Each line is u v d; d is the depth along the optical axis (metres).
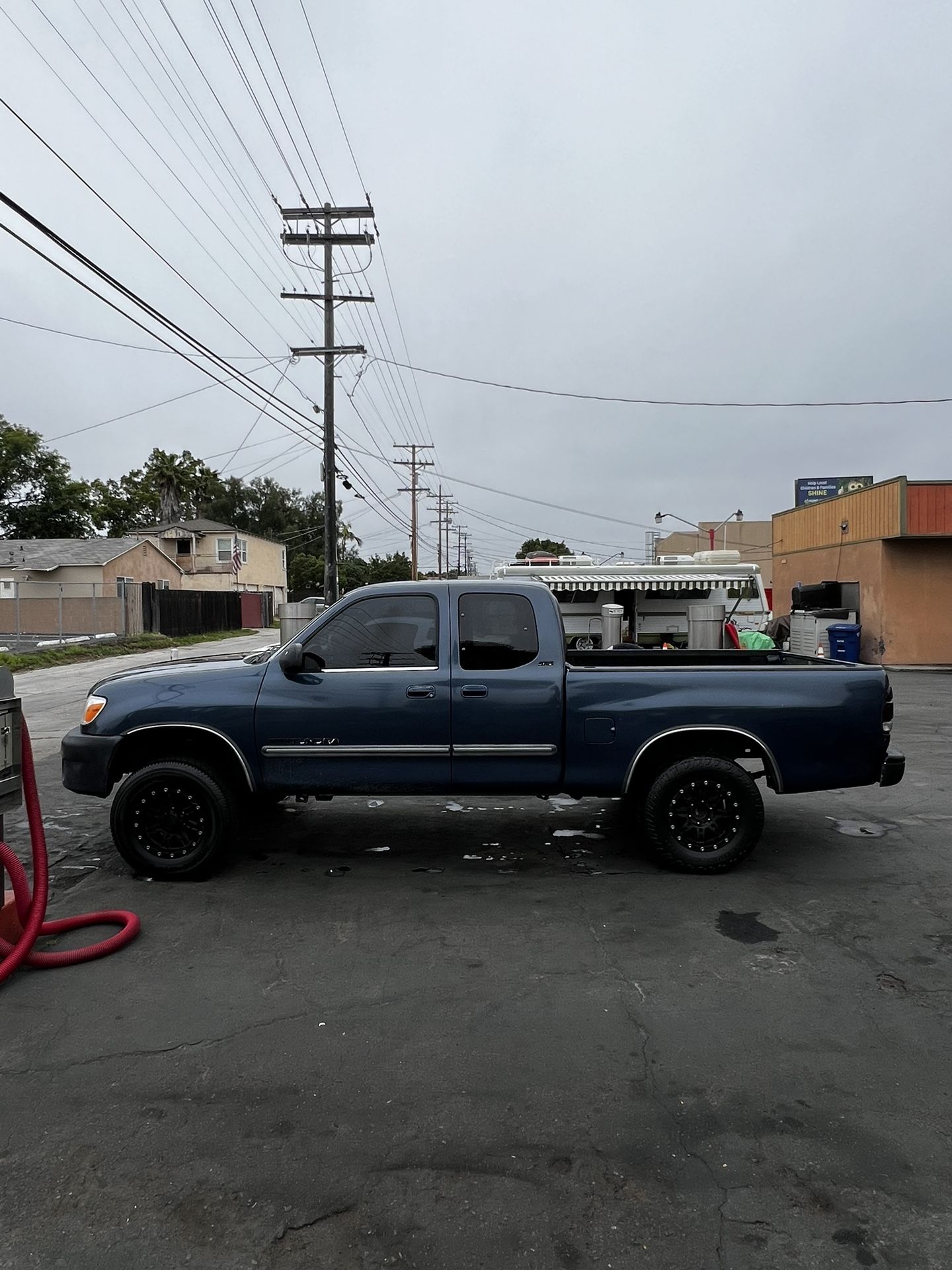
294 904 4.90
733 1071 3.16
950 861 5.75
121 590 31.45
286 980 3.92
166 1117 2.88
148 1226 2.38
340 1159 2.66
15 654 22.83
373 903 4.92
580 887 5.20
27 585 33.12
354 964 4.10
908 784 8.20
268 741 5.27
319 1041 3.38
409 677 5.30
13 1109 2.93
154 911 4.79
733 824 5.42
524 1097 3.00
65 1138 2.77
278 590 57.03
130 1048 3.34
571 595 12.59
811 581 24.36
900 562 20.22
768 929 4.54
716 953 4.22
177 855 5.31
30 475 50.81
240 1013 3.62
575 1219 2.40
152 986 3.87
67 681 19.12
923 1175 2.58
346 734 5.27
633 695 5.30
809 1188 2.52
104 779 5.29
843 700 5.30
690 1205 2.45
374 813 7.00
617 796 5.46
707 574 12.52
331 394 26.42
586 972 4.01
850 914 4.75
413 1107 2.94
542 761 5.32
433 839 6.23
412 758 5.29
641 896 5.04
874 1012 3.62
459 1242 2.31
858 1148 2.71
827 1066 3.20
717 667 5.37
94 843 6.16
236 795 5.53
